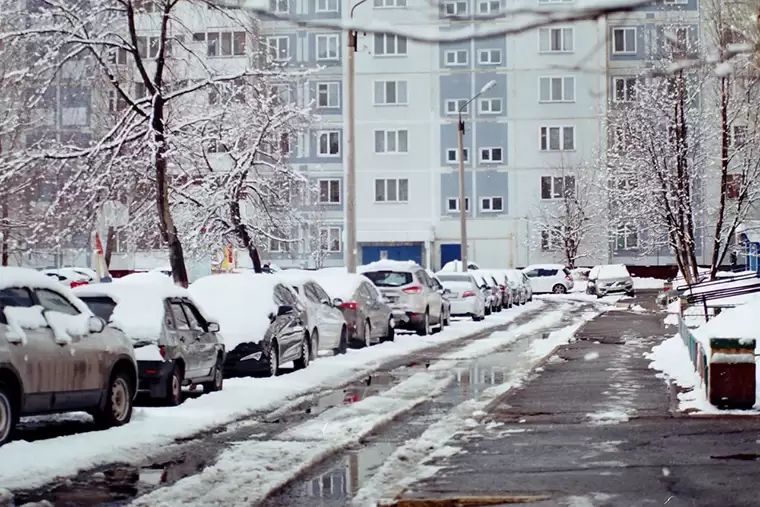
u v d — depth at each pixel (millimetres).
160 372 16203
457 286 41625
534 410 15352
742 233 51031
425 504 9297
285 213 33969
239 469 11266
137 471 11359
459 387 19156
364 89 73938
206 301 21188
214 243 34000
